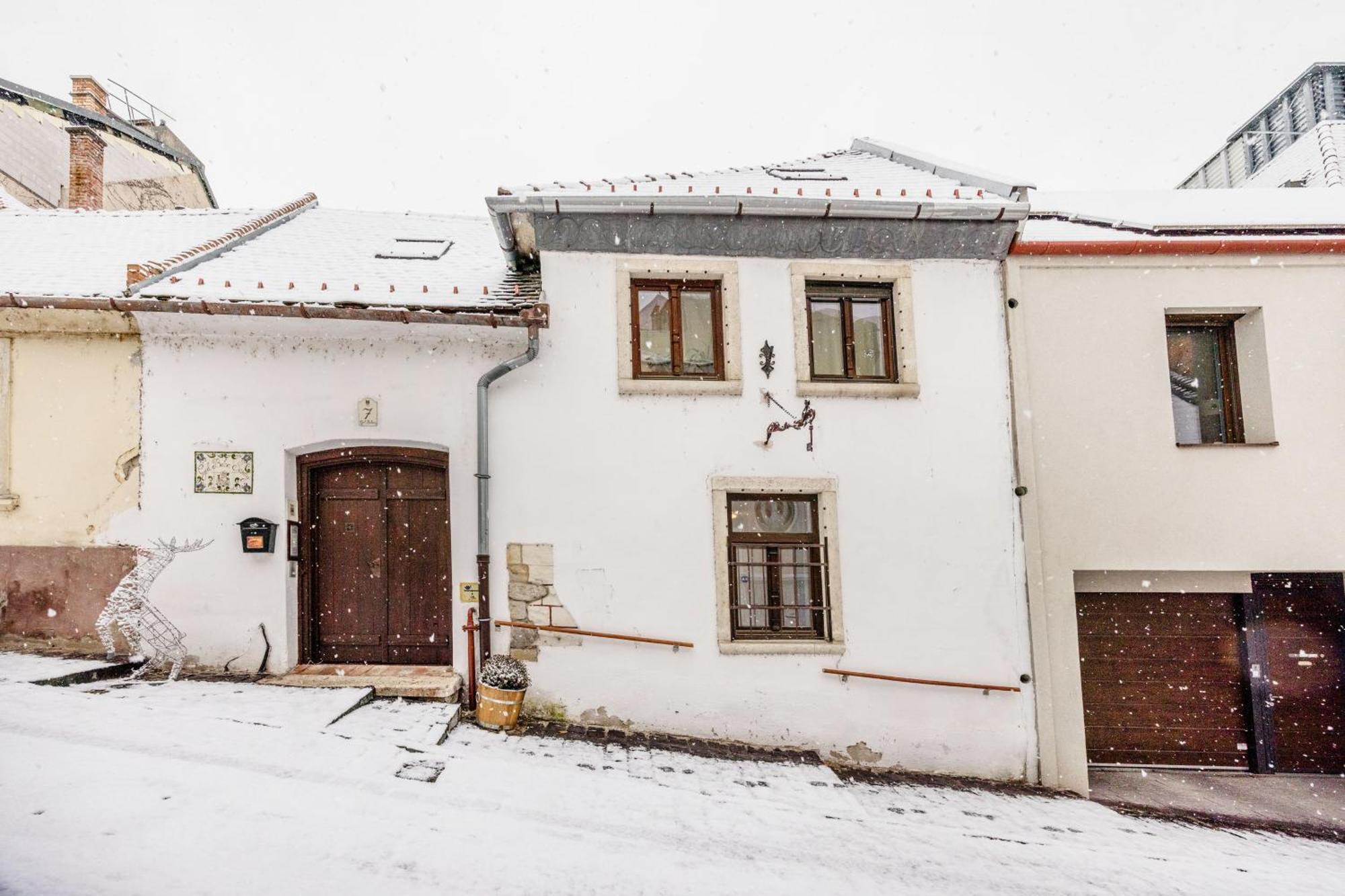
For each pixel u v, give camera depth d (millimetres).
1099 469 7035
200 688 5617
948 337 7066
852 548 6727
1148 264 7270
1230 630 7422
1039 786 6574
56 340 6438
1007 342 7129
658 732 6391
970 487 6898
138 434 6367
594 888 3361
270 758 4203
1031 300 7207
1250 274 7297
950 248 7082
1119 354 7176
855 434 6871
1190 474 7062
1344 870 5199
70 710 4582
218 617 6227
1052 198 8914
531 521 6516
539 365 6652
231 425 6406
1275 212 7879
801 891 3660
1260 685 7285
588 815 4254
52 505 6301
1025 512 6891
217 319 6340
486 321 6223
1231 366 7559
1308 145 15039
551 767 5047
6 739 3949
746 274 6965
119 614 5840
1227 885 4582
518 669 5965
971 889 4023
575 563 6504
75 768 3666
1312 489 7082
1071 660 6789
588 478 6602
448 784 4336
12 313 6219
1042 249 7102
